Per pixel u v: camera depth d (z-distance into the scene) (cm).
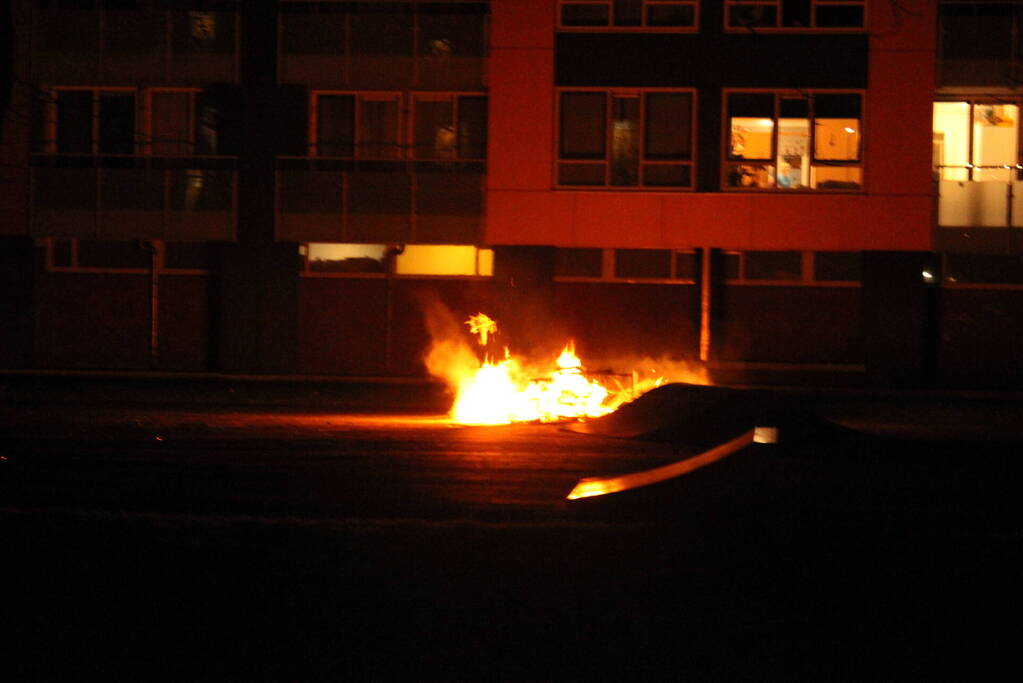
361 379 3312
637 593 866
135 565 935
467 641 747
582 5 3288
